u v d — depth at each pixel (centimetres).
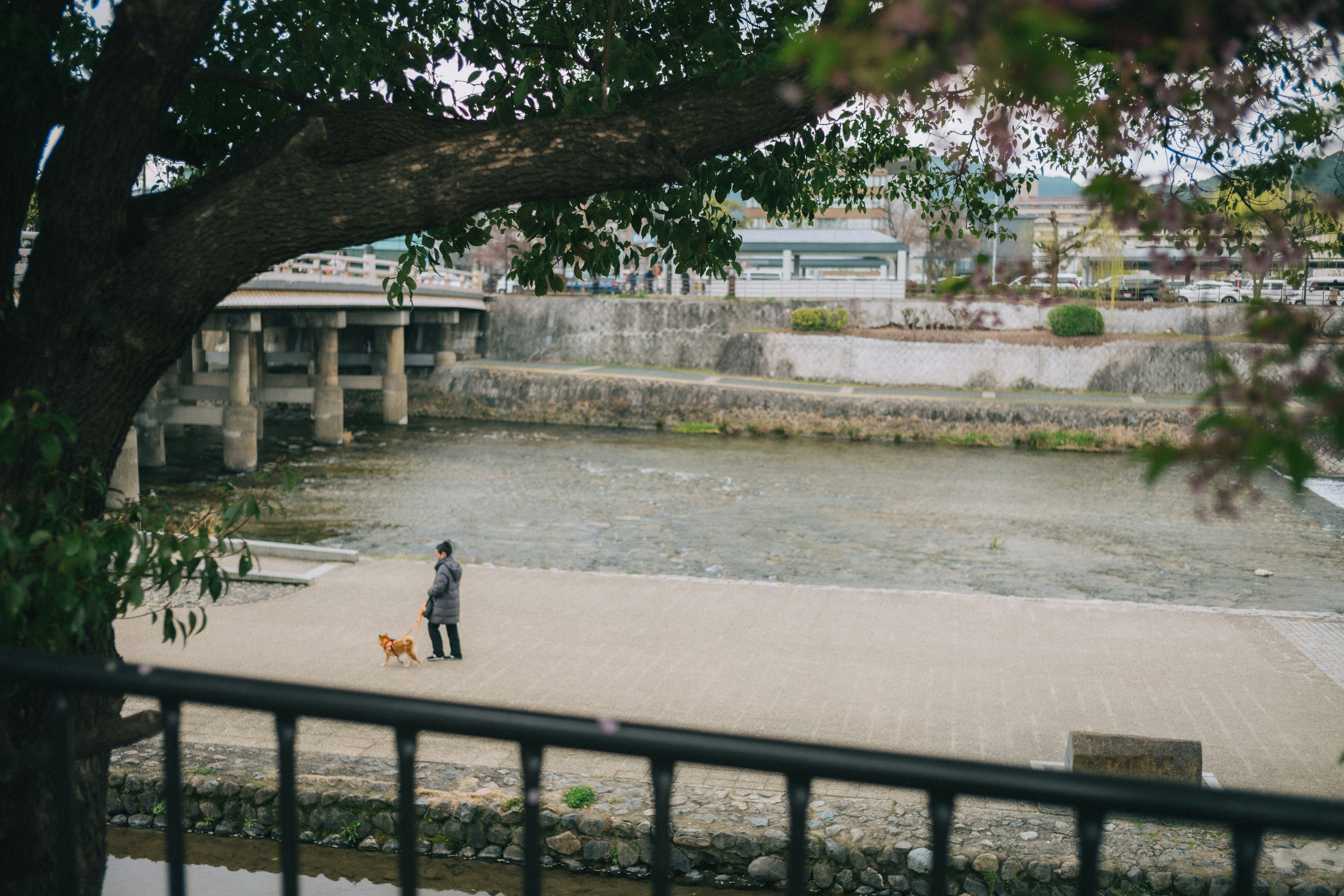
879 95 143
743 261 7575
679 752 156
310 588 1742
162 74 382
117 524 354
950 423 4609
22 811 371
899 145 913
